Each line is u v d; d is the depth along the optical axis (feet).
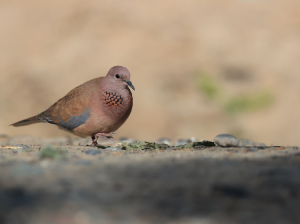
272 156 16.89
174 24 81.30
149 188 12.21
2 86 72.64
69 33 82.79
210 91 68.13
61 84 72.90
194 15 82.84
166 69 72.74
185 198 11.43
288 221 9.98
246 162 15.52
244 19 81.46
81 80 73.46
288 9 83.25
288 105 63.98
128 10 85.25
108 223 9.86
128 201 11.17
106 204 10.93
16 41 82.33
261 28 79.46
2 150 20.02
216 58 74.49
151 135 60.23
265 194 11.79
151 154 17.84
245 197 11.58
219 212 10.52
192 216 10.28
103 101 22.97
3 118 65.92
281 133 59.21
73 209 10.48
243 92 67.62
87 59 76.89
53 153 15.93
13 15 87.81
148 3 86.48
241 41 77.15
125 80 22.77
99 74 74.23
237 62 73.36
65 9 87.45
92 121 23.35
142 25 81.82
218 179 13.12
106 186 12.31
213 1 86.12
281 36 77.46
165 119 63.16
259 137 59.36
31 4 90.22
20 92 71.56
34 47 80.74
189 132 60.95
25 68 76.18
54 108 24.98
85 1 88.43
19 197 11.02
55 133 59.93
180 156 17.13
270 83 68.80
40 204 10.68
